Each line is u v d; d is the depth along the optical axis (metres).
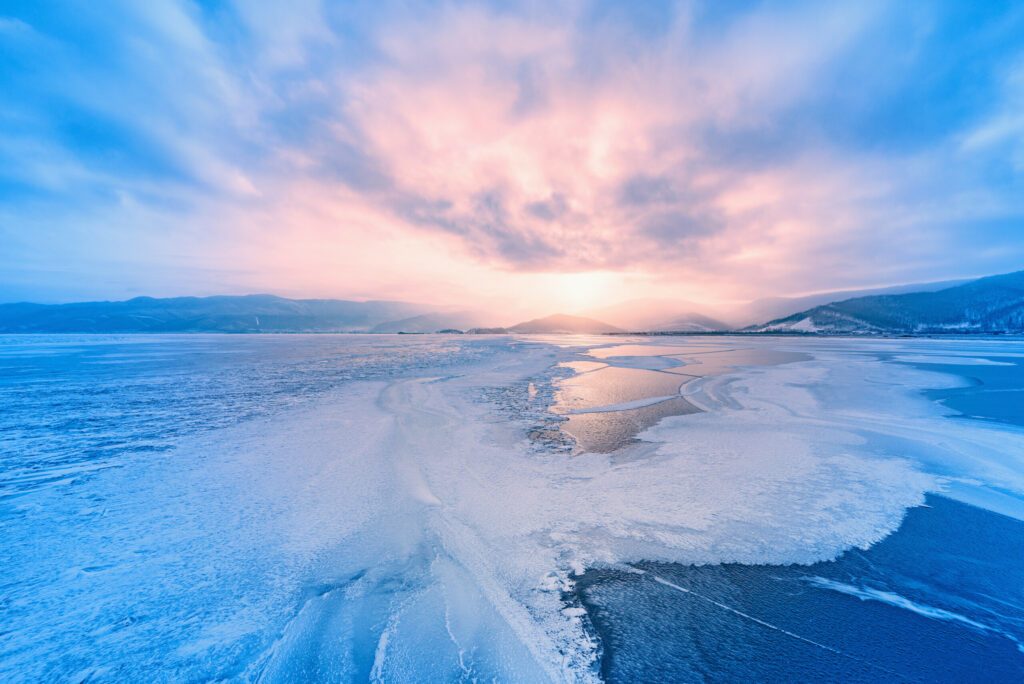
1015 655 3.73
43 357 33.72
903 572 4.94
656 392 16.34
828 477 7.66
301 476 7.57
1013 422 11.52
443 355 33.53
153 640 3.79
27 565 4.86
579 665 3.61
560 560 5.13
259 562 5.00
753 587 4.67
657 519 6.11
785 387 17.34
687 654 3.73
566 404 14.09
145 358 32.22
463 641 3.86
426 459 8.52
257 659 3.62
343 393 15.77
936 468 8.11
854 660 3.67
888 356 31.78
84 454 8.70
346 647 3.77
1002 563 5.11
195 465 8.07
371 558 5.12
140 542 5.38
